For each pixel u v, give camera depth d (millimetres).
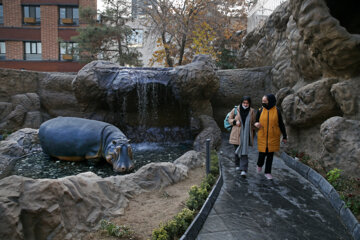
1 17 22922
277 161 7707
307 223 4148
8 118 11680
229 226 4023
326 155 5684
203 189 4816
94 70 9930
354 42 5496
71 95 13266
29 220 2941
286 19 9609
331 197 4855
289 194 5273
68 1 22719
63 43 18844
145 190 5051
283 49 9906
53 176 6129
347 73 6047
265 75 11477
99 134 7145
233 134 6250
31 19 22547
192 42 18812
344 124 5523
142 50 24391
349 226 3928
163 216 3998
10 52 22859
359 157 4992
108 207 4059
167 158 7992
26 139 8875
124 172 6445
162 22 17094
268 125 5914
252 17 16812
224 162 7719
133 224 3736
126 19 18797
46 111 13547
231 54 20266
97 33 17484
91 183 4172
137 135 10586
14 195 2951
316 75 7332
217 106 12484
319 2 5984
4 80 12078
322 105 6504
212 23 18422
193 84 9578
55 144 7281
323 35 5918
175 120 10891
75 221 3455
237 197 5105
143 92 9828
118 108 10312
